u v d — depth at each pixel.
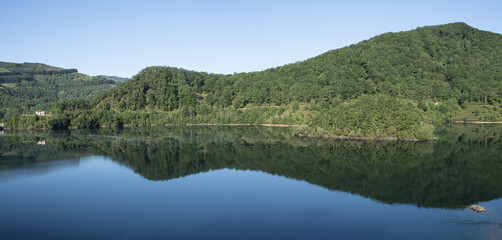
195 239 43.53
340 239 43.34
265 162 93.44
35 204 57.28
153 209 54.91
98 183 71.00
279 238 43.72
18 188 66.88
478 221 47.97
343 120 138.12
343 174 78.19
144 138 149.12
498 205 54.53
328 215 52.03
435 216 50.28
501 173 75.75
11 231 46.19
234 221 49.75
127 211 54.03
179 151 112.12
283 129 187.00
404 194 61.94
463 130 161.50
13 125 199.50
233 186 69.00
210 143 131.50
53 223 49.03
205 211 54.00
